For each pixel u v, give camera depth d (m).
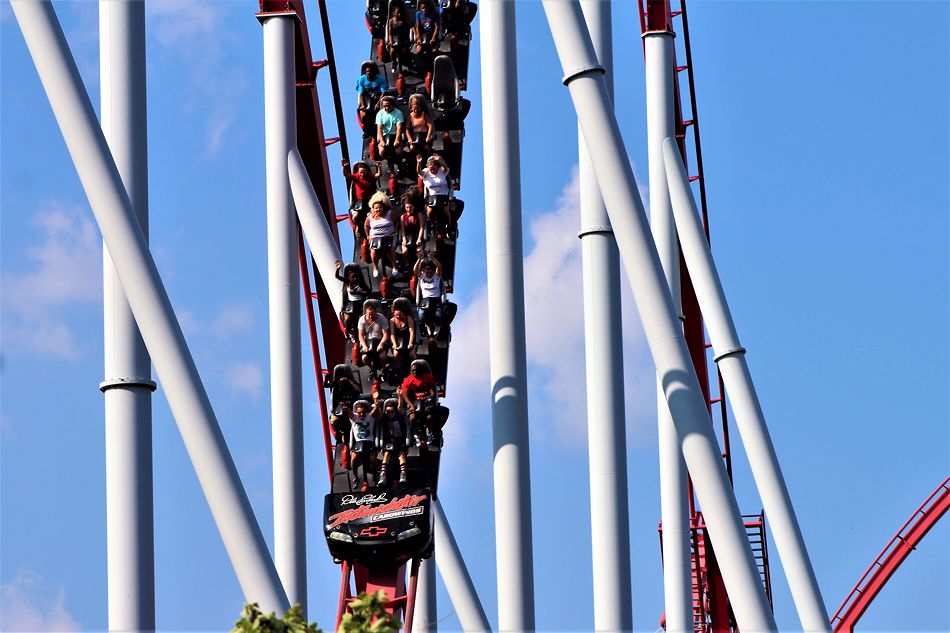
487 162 20.67
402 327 21.34
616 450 20.25
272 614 10.71
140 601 15.56
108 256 16.17
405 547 19.55
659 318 15.58
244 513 14.27
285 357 24.05
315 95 28.14
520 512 19.38
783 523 22.05
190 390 14.28
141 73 17.20
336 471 20.70
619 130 15.98
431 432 20.52
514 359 19.91
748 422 22.72
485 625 23.19
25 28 14.46
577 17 16.09
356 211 23.39
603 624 19.75
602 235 20.98
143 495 15.83
